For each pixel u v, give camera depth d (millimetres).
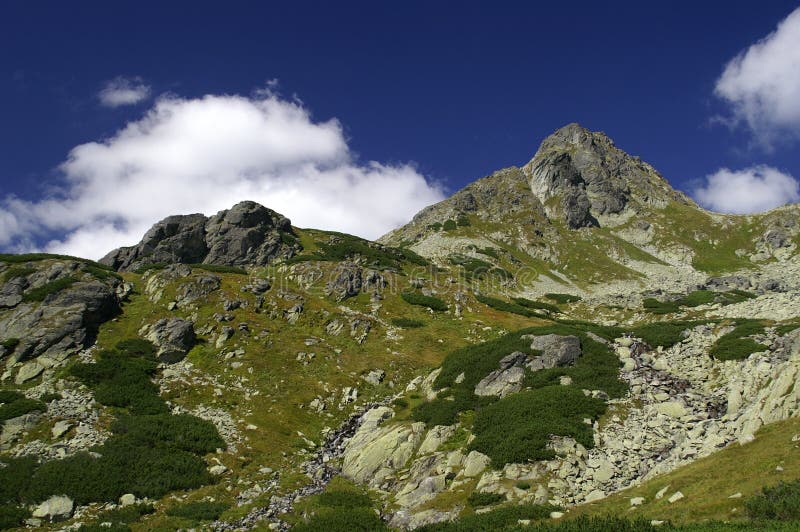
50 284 63719
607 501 28750
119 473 37844
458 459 36750
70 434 42219
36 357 53625
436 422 42375
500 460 34000
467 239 169750
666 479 28812
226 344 63094
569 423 36844
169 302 70188
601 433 36344
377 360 66125
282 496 37750
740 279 111625
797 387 30250
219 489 38906
